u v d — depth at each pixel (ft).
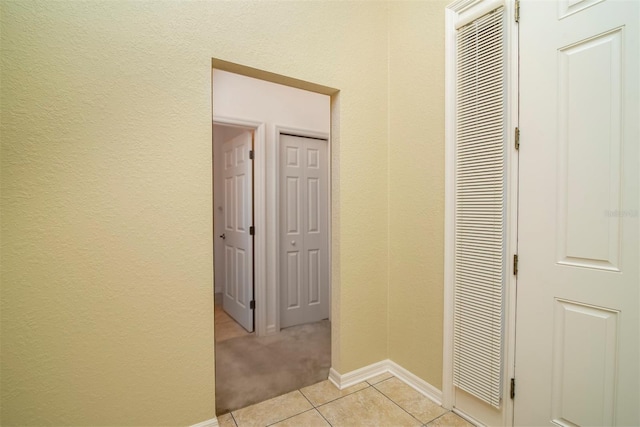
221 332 9.58
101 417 4.28
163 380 4.67
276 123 9.45
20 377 3.84
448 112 5.50
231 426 5.19
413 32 6.23
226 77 8.63
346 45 6.28
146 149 4.46
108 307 4.28
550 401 4.31
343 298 6.37
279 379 6.73
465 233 5.30
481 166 5.03
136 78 4.38
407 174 6.40
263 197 9.27
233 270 10.69
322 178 10.64
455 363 5.47
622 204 3.68
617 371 3.75
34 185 3.84
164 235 4.61
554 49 4.20
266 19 5.40
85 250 4.13
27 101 3.79
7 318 3.76
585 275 3.97
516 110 4.61
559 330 4.23
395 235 6.72
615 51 3.70
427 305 6.00
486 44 4.91
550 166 4.27
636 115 3.57
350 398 5.97
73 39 4.01
